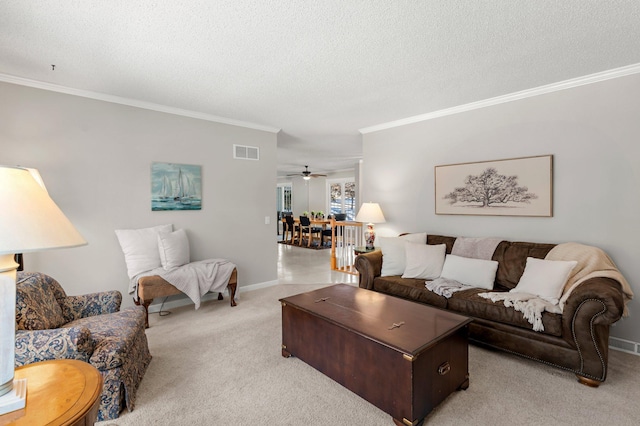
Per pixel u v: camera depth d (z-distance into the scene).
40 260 3.02
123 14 1.90
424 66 2.67
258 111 3.95
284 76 2.87
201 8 1.85
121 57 2.47
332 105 3.71
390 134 4.52
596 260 2.58
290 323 2.54
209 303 4.02
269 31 2.11
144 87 3.12
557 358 2.26
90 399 1.12
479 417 1.85
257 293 4.45
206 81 2.97
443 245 3.61
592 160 2.89
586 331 2.12
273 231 4.86
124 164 3.48
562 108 3.05
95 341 1.87
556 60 2.57
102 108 3.33
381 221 4.32
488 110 3.55
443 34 2.16
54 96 3.06
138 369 2.19
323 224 9.23
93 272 3.28
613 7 1.86
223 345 2.82
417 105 3.73
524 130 3.29
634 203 2.69
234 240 4.42
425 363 1.77
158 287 3.25
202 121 4.09
